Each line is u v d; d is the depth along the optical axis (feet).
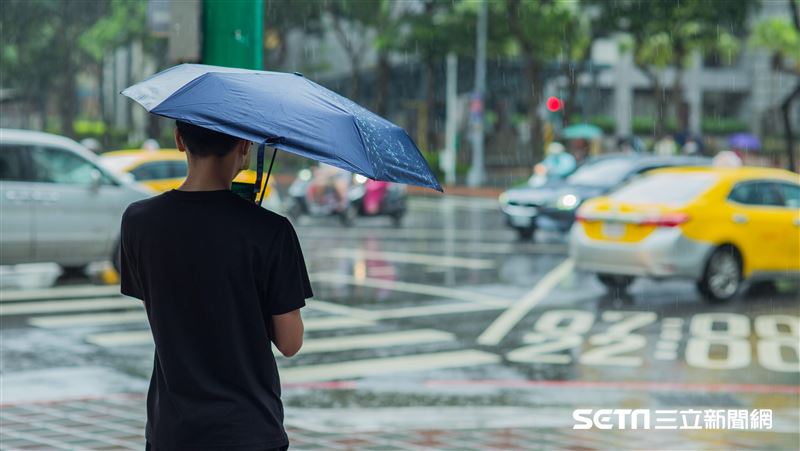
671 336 46.80
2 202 55.52
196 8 20.95
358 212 101.55
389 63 214.69
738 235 57.36
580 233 58.80
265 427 12.64
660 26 177.78
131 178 71.36
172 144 204.33
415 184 13.46
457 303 55.42
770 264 58.70
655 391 35.58
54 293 55.47
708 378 37.96
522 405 33.14
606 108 252.83
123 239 13.15
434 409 32.37
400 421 30.37
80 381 34.94
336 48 241.35
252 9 20.95
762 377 38.27
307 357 41.04
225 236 12.64
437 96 228.02
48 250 57.31
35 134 58.49
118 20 201.36
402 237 91.61
